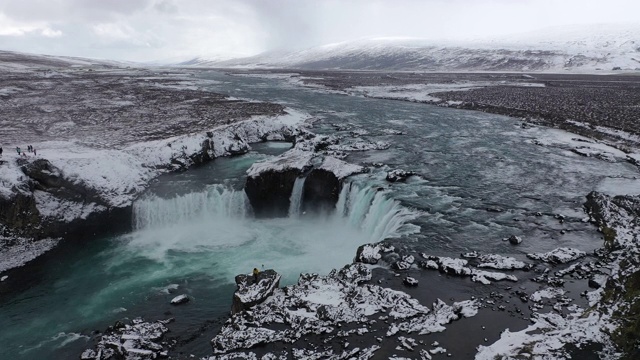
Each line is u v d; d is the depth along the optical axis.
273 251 30.20
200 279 26.56
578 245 24.62
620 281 18.61
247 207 36.41
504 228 27.12
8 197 29.83
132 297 24.78
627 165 39.69
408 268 22.66
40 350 20.64
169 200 34.91
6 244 29.52
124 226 33.81
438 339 17.14
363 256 23.80
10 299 25.16
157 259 29.52
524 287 20.59
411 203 31.00
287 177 35.91
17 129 48.72
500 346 16.28
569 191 33.25
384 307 19.38
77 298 24.98
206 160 44.12
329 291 20.88
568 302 19.09
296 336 17.91
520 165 40.25
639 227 24.28
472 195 32.69
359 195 34.06
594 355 15.12
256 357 16.92
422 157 43.00
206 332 20.81
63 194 32.72
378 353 16.50
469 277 21.66
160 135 46.78
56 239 31.25
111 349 19.50
